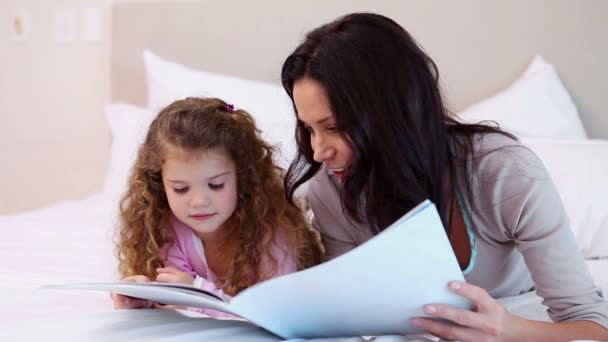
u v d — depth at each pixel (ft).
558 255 2.97
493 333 2.59
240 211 3.88
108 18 7.77
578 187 4.66
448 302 2.59
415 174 2.97
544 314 3.44
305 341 2.79
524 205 3.01
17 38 8.20
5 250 4.79
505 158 3.08
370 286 2.48
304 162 3.59
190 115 3.67
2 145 8.48
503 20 6.31
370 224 3.22
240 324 2.99
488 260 3.38
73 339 2.68
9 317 3.28
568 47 6.16
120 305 3.28
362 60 2.87
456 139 3.19
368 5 6.67
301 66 2.94
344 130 2.90
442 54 6.48
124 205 4.27
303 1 6.90
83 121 8.03
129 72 7.52
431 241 2.37
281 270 3.79
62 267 4.37
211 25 7.23
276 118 6.21
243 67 7.15
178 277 3.56
